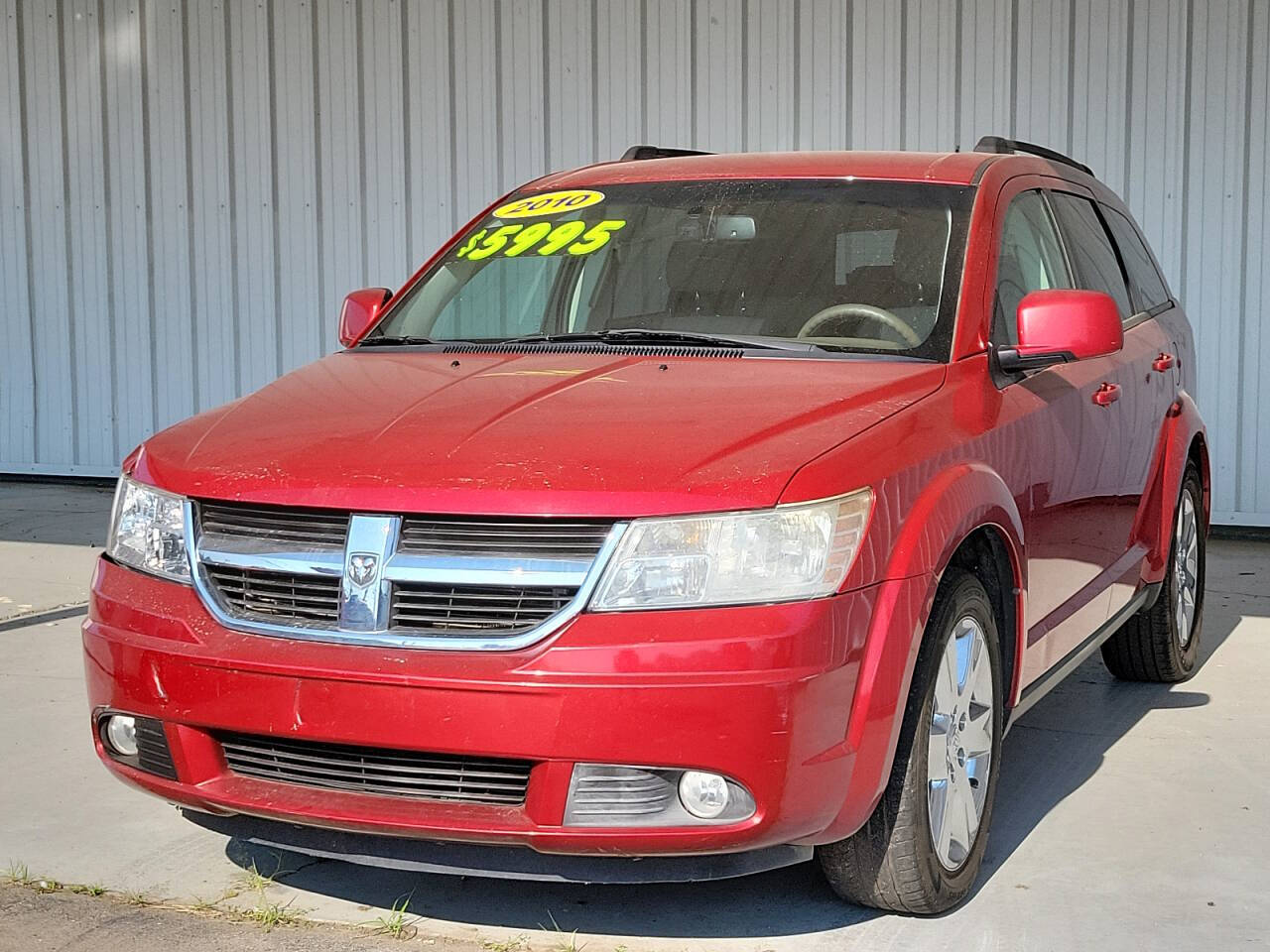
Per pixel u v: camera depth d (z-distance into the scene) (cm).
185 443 350
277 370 1026
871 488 310
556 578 295
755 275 406
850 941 324
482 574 297
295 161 1006
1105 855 377
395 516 305
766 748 289
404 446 321
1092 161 866
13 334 1076
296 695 301
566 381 357
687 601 292
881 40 891
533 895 349
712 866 303
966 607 343
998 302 402
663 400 338
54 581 718
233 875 363
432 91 976
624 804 294
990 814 359
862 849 325
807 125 909
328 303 1010
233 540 321
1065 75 866
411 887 355
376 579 303
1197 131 850
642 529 295
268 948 320
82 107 1046
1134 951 319
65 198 1056
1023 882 359
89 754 460
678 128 933
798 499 298
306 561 311
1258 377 854
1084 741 477
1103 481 447
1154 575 506
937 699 330
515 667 290
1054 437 400
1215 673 565
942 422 346
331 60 993
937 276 392
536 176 961
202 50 1017
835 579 299
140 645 319
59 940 324
